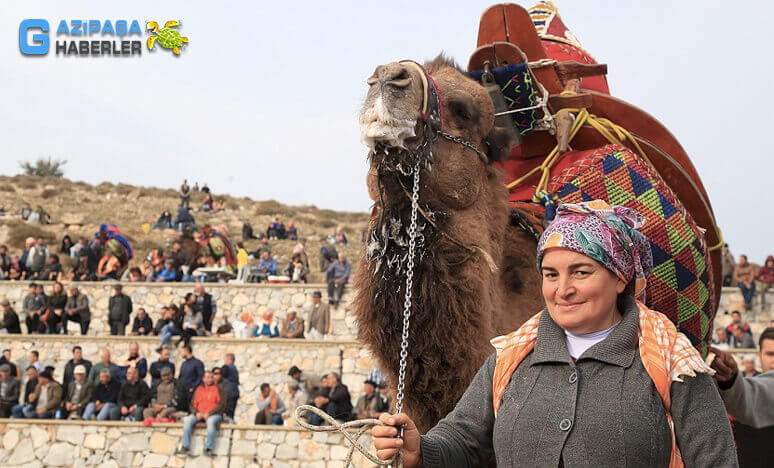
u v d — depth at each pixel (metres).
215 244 30.03
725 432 3.15
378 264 4.75
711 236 6.48
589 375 3.24
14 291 28.02
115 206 61.50
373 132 4.52
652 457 3.09
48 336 23.84
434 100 4.79
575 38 7.45
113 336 23.61
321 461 16.91
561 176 5.77
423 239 4.71
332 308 26.52
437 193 4.79
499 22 6.29
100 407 18.53
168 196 67.44
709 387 3.20
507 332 5.15
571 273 3.31
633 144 6.17
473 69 5.93
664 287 5.64
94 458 17.70
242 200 70.06
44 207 59.22
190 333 23.11
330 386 17.12
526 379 3.36
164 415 17.75
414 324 4.65
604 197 5.65
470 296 4.70
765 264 27.42
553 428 3.18
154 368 18.73
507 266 5.42
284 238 47.88
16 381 19.06
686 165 6.38
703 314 5.96
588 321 3.29
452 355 4.64
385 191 4.78
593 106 6.27
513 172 6.17
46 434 17.94
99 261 29.86
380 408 17.00
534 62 6.23
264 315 24.77
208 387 17.59
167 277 28.95
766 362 6.00
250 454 17.16
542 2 7.67
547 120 5.96
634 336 3.27
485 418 3.54
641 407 3.13
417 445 3.40
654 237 5.59
